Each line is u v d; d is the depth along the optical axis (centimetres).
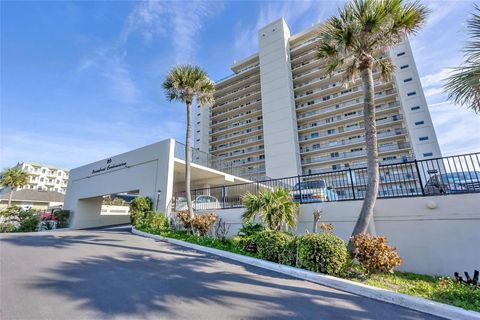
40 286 430
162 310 355
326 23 845
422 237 707
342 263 570
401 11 739
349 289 489
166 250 797
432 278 626
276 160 3881
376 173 697
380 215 777
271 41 4591
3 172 3391
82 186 2081
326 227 780
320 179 1003
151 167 1552
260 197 873
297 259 619
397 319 367
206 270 582
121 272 529
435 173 765
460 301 413
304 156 4081
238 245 825
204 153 1948
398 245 732
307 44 4456
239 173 2338
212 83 1441
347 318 364
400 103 3538
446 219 687
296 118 4209
